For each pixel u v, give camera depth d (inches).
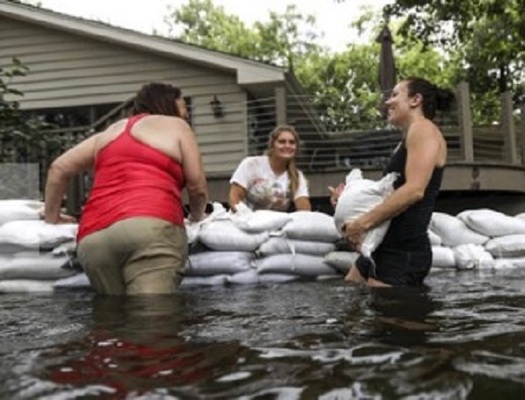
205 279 114.6
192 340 58.9
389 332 61.0
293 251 120.3
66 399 40.0
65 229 114.6
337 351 52.1
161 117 109.7
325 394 40.1
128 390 41.6
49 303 91.7
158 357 51.5
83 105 388.8
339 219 113.0
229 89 368.5
